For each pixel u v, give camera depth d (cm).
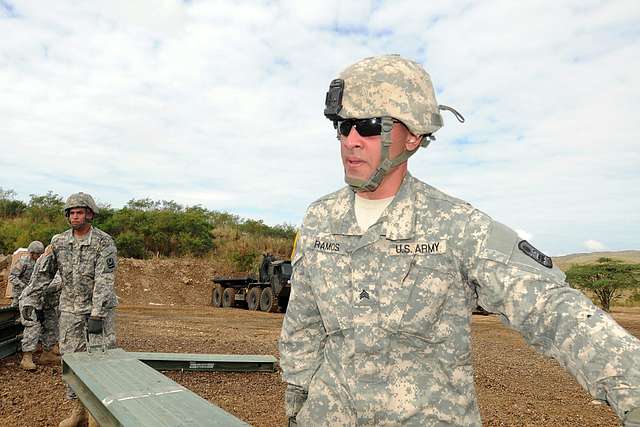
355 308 147
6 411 491
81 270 512
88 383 336
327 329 155
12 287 862
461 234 140
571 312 121
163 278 2661
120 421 259
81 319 520
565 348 121
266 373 672
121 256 2989
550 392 638
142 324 1227
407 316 142
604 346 115
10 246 2639
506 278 130
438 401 140
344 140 152
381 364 144
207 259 3059
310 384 160
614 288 2483
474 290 143
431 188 155
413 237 145
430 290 141
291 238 3816
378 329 144
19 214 3134
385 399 141
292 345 171
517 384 675
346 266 153
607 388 114
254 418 489
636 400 110
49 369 677
